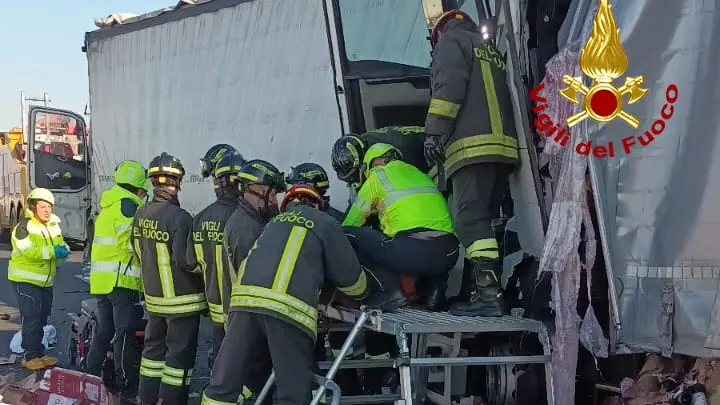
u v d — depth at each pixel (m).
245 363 4.12
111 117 10.82
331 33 6.48
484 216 4.36
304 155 7.08
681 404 3.78
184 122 8.99
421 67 6.21
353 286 4.17
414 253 4.48
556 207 3.95
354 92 6.40
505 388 4.59
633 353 4.02
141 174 6.49
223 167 5.29
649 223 3.78
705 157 3.68
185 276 5.46
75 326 7.74
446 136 4.38
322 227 4.11
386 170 4.73
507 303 4.62
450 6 4.89
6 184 19.53
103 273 6.22
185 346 5.47
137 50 10.01
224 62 8.23
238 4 7.98
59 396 5.69
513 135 4.39
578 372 4.41
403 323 3.89
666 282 3.71
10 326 9.73
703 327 3.60
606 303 4.03
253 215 4.80
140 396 5.70
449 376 4.70
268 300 3.96
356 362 4.87
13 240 7.36
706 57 3.71
